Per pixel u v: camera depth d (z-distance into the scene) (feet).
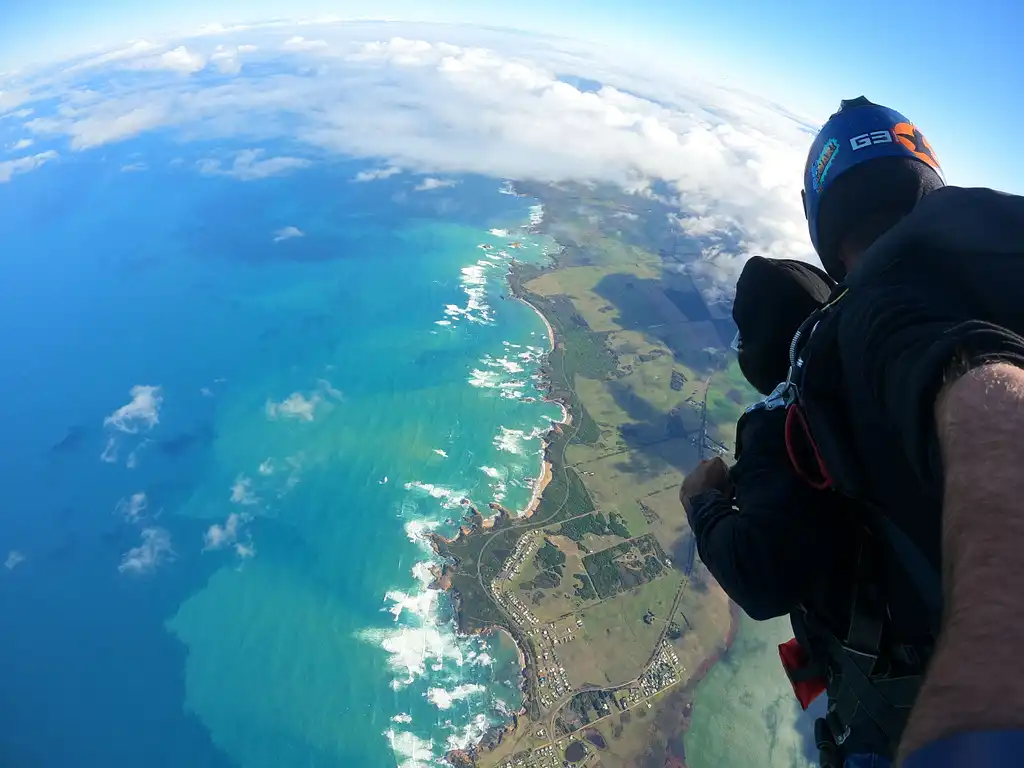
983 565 3.08
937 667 2.98
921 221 5.31
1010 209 4.94
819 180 8.27
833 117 8.44
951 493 3.54
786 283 8.16
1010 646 2.72
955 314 4.68
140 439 225.56
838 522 6.86
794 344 6.85
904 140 7.73
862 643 6.58
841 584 6.94
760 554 6.95
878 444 5.36
